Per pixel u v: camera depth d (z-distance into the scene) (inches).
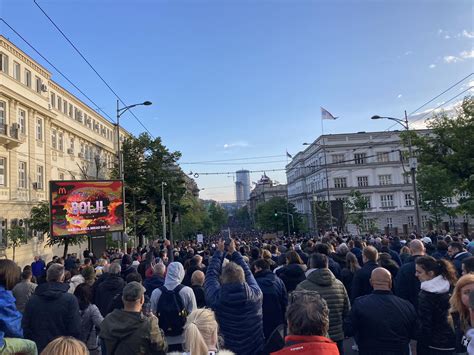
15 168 1182.3
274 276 223.1
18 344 124.1
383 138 2955.2
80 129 1765.5
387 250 396.8
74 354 87.0
